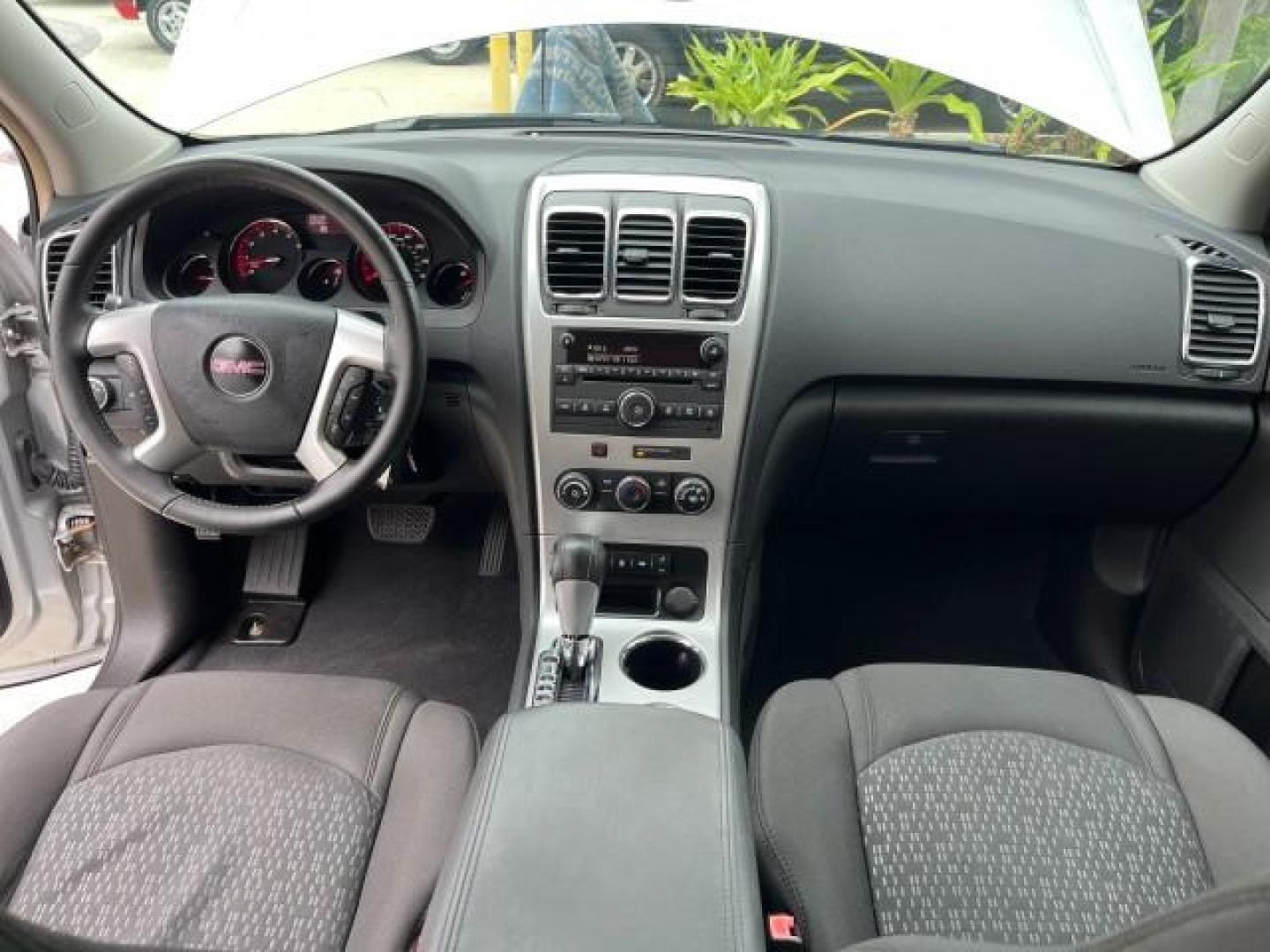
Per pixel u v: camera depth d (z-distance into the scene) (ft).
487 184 5.12
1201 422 5.16
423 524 7.36
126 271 4.93
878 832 3.60
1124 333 5.02
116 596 6.30
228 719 3.97
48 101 4.79
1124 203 5.33
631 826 2.67
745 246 4.77
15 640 6.33
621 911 2.42
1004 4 5.69
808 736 3.92
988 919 3.32
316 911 3.31
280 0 5.65
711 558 5.24
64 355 4.17
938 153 5.69
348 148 5.23
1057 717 4.01
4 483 5.84
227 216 5.14
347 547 7.34
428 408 5.28
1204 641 5.52
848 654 6.63
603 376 4.92
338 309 4.23
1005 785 3.74
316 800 3.66
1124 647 6.35
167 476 4.42
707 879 2.52
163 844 3.50
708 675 5.11
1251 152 4.88
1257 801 3.65
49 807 3.63
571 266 4.82
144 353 4.17
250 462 4.80
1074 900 3.36
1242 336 4.96
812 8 5.77
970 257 5.03
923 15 5.72
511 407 5.08
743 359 4.85
